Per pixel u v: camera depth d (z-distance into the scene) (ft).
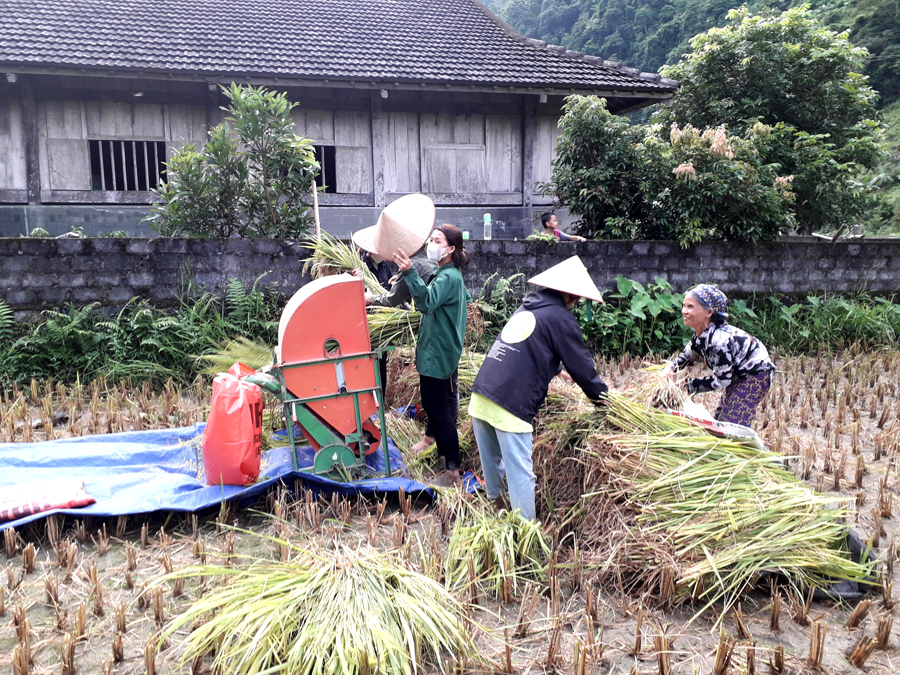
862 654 7.80
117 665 7.65
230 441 11.35
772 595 9.09
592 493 10.02
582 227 29.35
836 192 36.45
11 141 31.07
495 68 35.55
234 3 40.01
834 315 27.40
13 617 8.50
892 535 11.05
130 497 11.16
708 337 11.50
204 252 22.21
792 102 38.65
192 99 32.71
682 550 9.02
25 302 20.88
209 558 9.93
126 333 20.89
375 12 42.78
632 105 37.58
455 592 9.08
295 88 33.53
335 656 7.09
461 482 12.92
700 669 7.77
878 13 89.66
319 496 11.83
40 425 16.33
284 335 11.67
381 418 12.46
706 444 10.22
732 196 26.50
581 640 7.95
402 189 35.86
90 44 30.78
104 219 29.71
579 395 13.03
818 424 17.20
